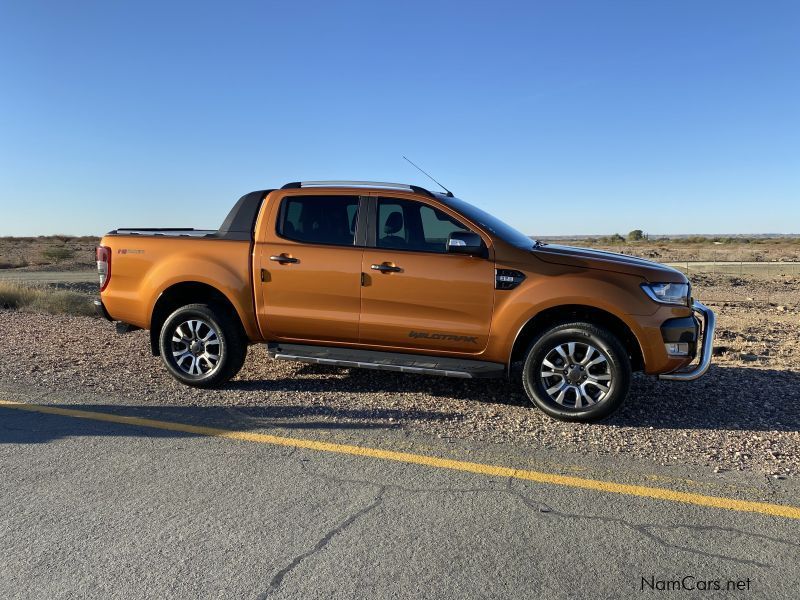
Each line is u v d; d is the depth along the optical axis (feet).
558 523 10.96
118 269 20.48
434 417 16.99
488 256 17.25
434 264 17.53
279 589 8.93
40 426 15.90
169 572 9.37
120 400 18.34
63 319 37.22
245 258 19.19
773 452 14.47
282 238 19.01
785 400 18.85
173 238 20.10
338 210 18.84
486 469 13.37
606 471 13.30
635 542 10.32
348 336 18.62
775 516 11.30
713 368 23.34
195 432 15.56
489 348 17.37
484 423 16.55
